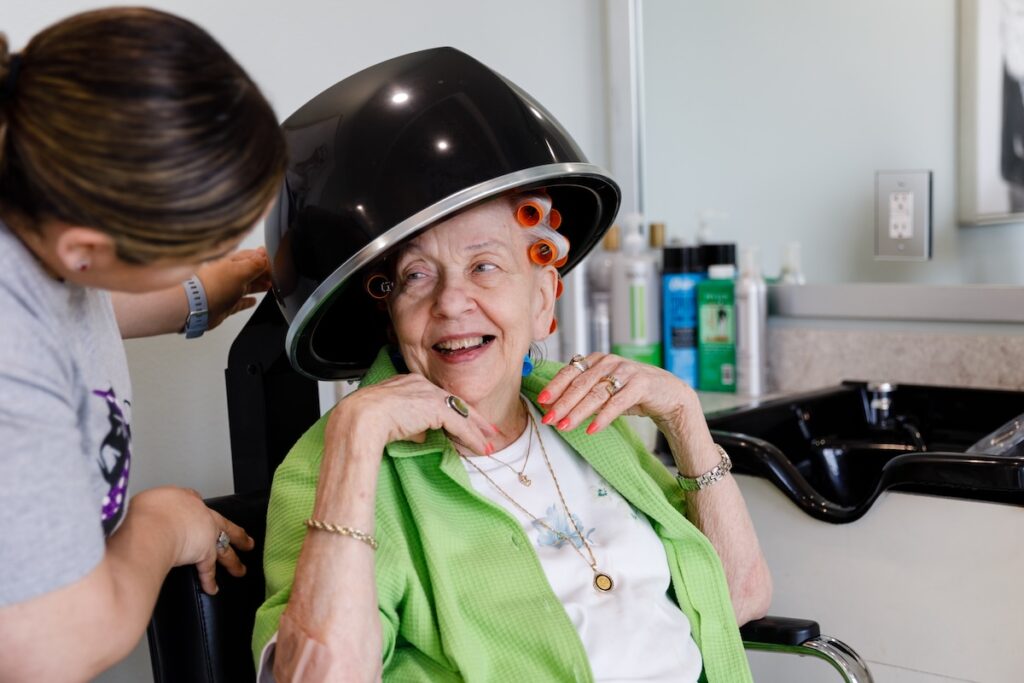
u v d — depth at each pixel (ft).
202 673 3.76
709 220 7.20
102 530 3.01
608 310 7.16
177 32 2.55
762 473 5.16
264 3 5.44
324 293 3.48
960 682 4.77
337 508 3.29
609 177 3.85
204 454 5.43
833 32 6.50
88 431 3.03
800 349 6.87
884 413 6.16
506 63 6.81
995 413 5.82
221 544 3.77
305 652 3.16
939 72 6.10
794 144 6.75
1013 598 4.57
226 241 2.65
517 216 3.76
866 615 5.01
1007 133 5.86
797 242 6.86
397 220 3.32
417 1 6.23
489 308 3.74
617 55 7.33
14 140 2.51
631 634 3.82
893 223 6.43
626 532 4.07
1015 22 5.76
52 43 2.54
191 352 5.33
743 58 6.88
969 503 4.62
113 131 2.42
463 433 3.63
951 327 6.29
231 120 2.55
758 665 5.57
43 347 2.80
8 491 2.66
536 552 3.88
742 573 4.40
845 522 4.97
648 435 6.20
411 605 3.55
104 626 2.88
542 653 3.59
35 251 2.77
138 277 2.72
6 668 2.74
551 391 3.95
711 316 6.96
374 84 3.55
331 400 5.98
